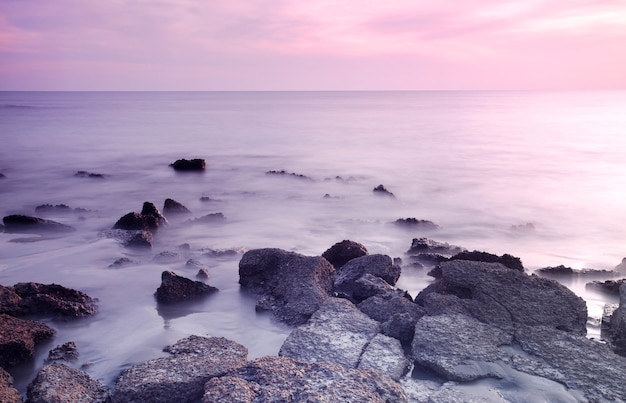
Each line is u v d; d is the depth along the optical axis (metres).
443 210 21.67
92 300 10.91
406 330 8.80
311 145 46.34
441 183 28.03
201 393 7.17
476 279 9.97
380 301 10.03
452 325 8.61
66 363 8.36
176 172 31.20
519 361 7.74
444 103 176.38
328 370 7.05
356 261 12.08
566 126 67.19
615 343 8.82
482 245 16.64
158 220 17.73
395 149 43.19
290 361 7.39
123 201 23.16
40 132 55.62
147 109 116.75
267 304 10.56
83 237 16.41
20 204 22.45
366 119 83.75
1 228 16.91
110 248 14.86
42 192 25.09
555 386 7.17
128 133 56.00
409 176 30.16
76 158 36.56
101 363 8.44
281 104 163.00
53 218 19.34
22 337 8.62
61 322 9.91
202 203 22.52
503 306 9.30
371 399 6.38
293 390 6.55
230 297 11.34
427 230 18.02
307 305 9.96
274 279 11.38
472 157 38.03
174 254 14.12
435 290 10.41
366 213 20.84
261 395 6.46
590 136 53.03
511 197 24.39
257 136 54.09
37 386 7.08
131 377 7.21
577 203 23.17
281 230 17.81
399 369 7.61
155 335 9.48
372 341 8.35
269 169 32.69
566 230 18.62
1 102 161.00
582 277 12.61
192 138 51.56
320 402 6.20
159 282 12.23
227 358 7.86
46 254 14.44
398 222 18.31
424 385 7.32
